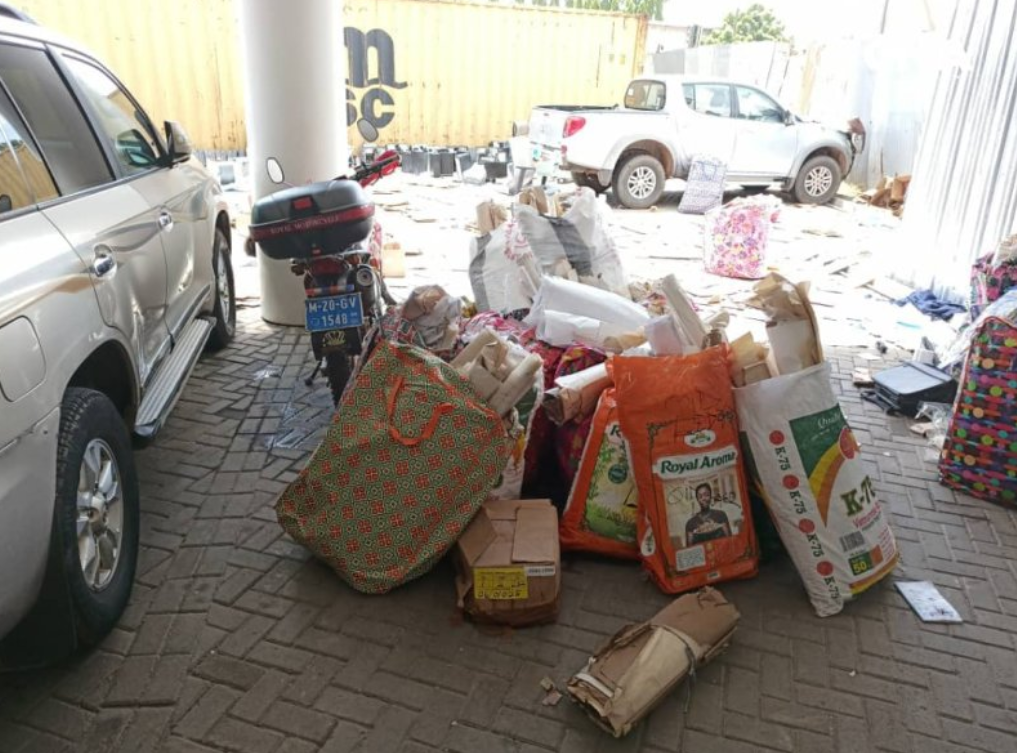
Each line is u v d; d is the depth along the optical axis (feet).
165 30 36.78
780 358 9.43
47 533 6.70
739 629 8.86
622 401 9.20
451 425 9.10
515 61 46.01
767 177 39.11
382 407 9.34
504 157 42.80
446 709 7.61
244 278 23.18
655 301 13.34
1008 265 14.33
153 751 7.04
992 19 20.17
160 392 10.61
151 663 8.04
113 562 8.39
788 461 9.15
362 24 42.70
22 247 7.12
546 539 8.97
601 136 36.73
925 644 8.77
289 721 7.40
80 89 10.87
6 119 8.21
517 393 9.52
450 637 8.59
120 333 8.90
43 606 7.17
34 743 7.07
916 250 23.00
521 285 13.51
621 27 46.96
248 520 10.64
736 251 25.00
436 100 45.50
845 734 7.50
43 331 6.89
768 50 52.42
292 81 16.37
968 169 20.77
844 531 9.17
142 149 12.83
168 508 10.85
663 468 9.18
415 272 24.13
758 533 10.09
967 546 10.73
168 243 11.71
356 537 9.18
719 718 7.63
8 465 6.21
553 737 7.33
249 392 14.79
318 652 8.29
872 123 42.78
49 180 8.63
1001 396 11.42
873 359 17.81
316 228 11.69
